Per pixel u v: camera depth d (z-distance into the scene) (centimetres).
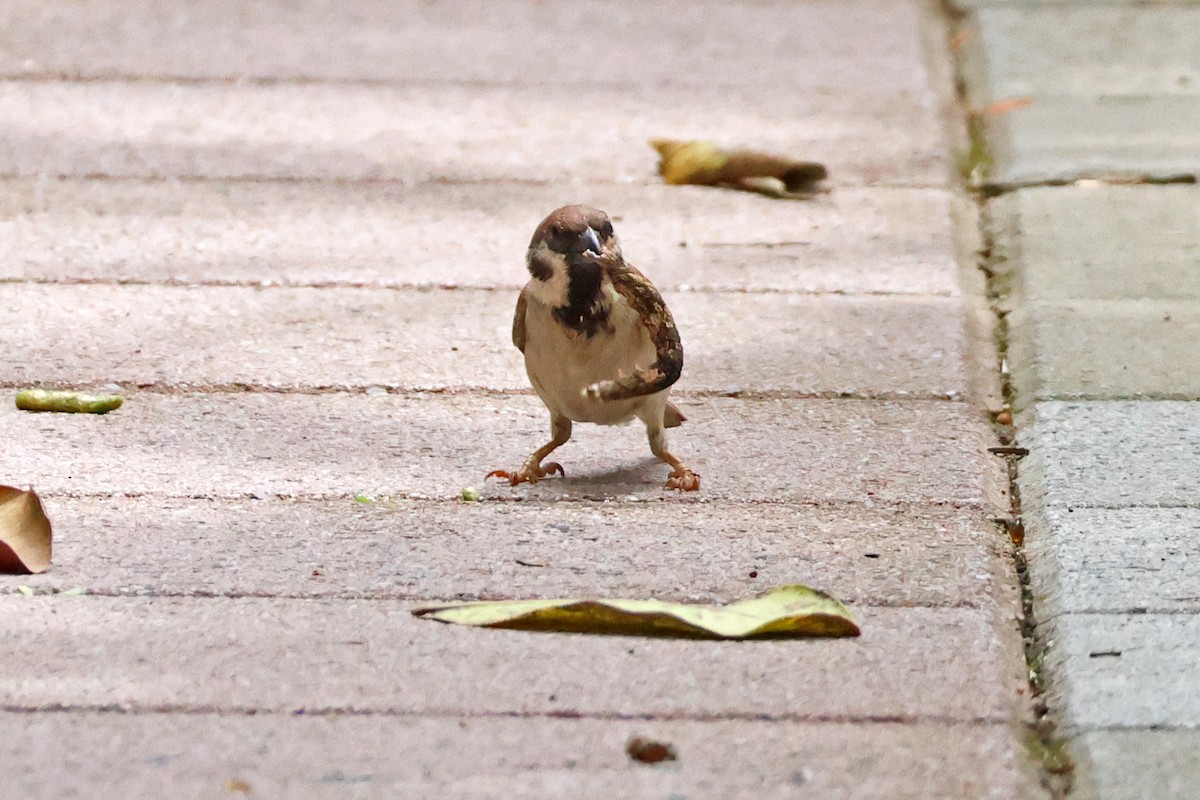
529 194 1262
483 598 767
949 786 635
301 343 1036
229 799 619
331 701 684
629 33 1593
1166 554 804
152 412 950
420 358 1022
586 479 887
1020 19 1608
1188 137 1342
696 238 1195
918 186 1288
